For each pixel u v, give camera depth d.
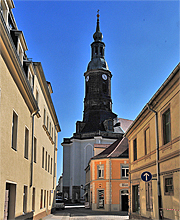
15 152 12.57
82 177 68.69
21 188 13.97
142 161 19.98
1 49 9.93
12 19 14.96
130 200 23.92
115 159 38.62
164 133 15.26
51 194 29.61
